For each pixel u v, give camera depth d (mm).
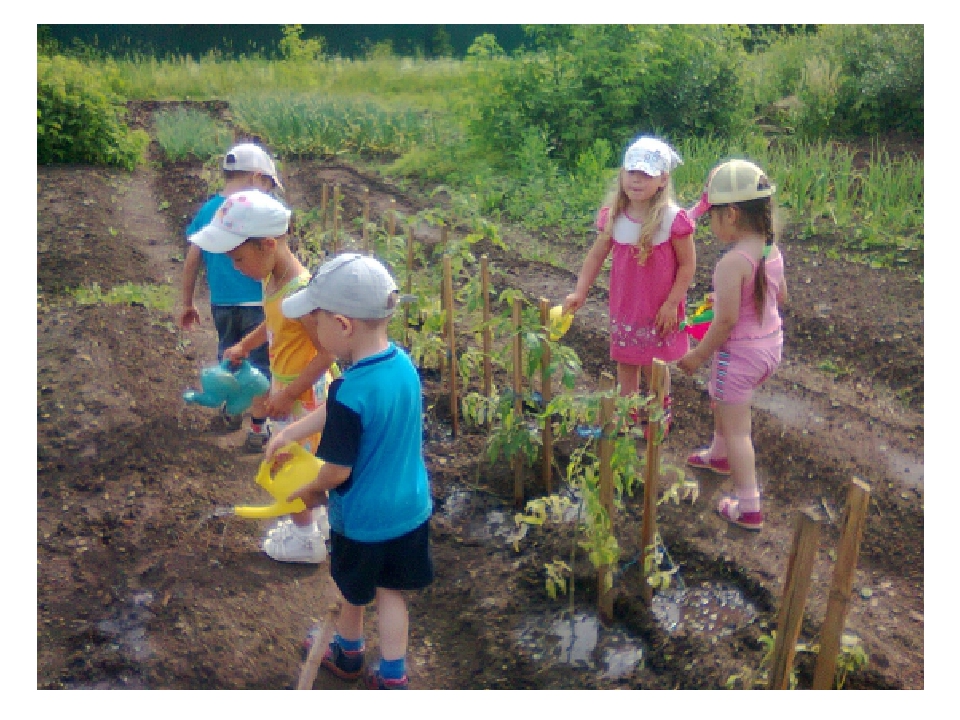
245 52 24672
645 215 4547
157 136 13312
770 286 4043
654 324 4695
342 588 3191
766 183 3951
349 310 2934
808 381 5848
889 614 3684
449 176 11531
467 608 3857
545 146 11297
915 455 4867
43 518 4281
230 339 4938
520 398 4418
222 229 3527
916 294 6926
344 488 3055
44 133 11266
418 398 3100
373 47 23891
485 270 4941
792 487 4637
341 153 13633
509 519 4406
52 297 7035
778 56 14367
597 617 3748
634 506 4371
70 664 3459
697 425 5281
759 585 3777
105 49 21531
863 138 11969
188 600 3812
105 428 5062
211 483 4691
